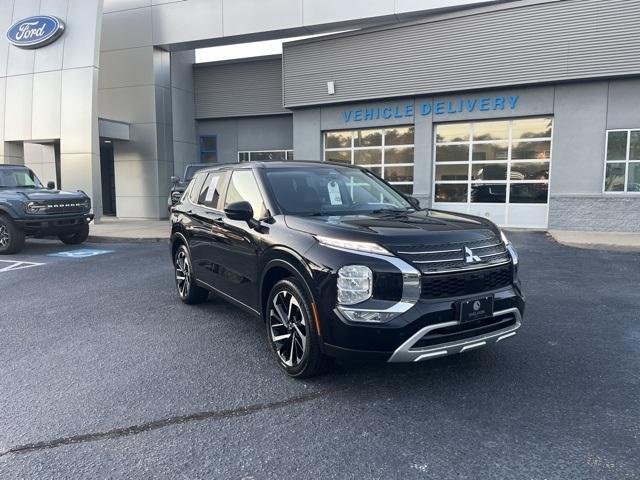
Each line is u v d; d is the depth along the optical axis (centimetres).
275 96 1977
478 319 366
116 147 1966
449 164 1574
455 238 374
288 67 1755
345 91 1661
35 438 326
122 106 1936
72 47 1708
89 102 1688
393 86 1582
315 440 318
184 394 388
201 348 491
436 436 319
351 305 354
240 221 487
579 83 1375
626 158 1354
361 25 1675
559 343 485
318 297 370
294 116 1786
